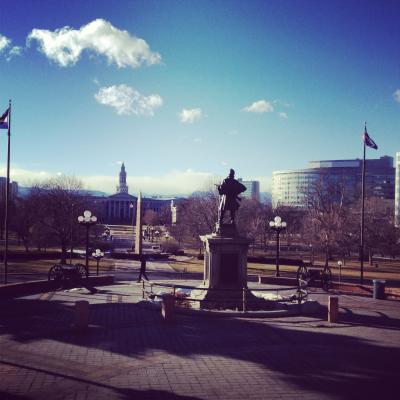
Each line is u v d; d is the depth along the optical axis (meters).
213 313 21.47
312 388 12.45
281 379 13.11
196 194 97.75
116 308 23.08
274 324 20.20
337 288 33.16
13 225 67.25
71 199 61.69
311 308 23.05
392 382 13.00
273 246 97.81
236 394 11.91
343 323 20.73
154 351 15.62
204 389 12.22
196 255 70.69
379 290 29.00
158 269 49.03
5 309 22.75
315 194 88.44
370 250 64.19
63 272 30.50
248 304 22.95
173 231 92.56
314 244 62.22
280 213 97.69
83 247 81.00
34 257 57.75
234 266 23.64
